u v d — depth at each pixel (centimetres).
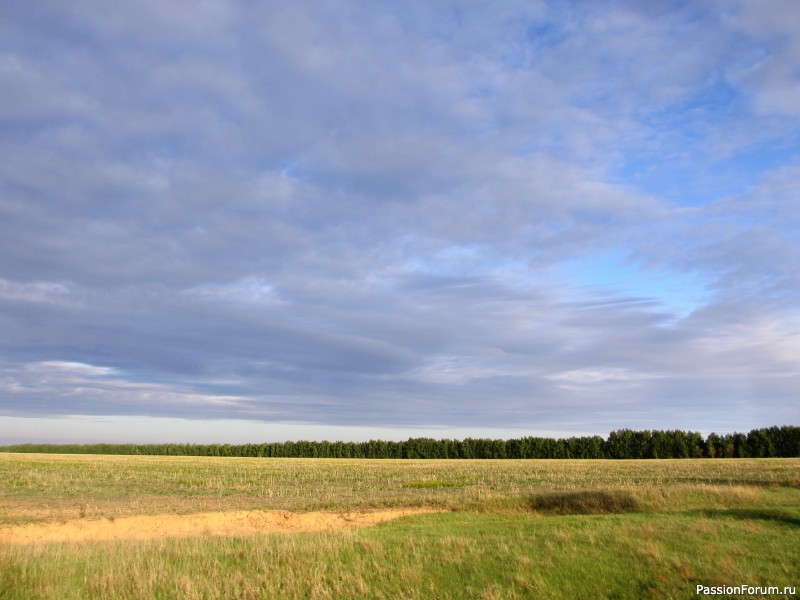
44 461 6988
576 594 1096
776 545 1401
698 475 4453
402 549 1424
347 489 3716
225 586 1138
